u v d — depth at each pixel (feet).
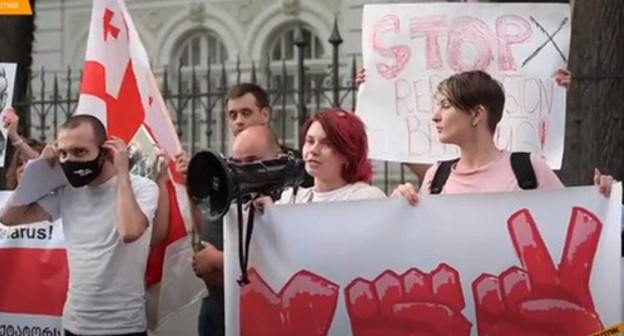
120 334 12.84
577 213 11.21
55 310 14.65
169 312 14.25
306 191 12.52
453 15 15.01
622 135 20.51
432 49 15.01
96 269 12.84
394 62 15.08
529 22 14.96
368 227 11.42
